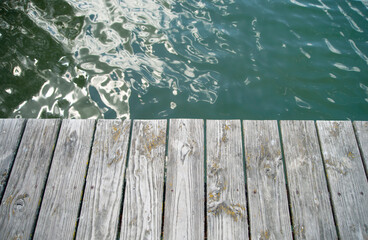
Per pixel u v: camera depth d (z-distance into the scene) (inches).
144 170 88.4
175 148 91.7
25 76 164.4
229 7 211.8
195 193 85.4
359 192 86.0
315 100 163.5
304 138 94.1
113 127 94.6
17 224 80.0
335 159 90.9
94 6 205.6
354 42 191.6
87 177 86.9
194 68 174.9
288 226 81.5
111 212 82.1
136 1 211.0
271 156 91.0
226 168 89.0
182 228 80.7
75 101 156.3
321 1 221.3
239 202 84.3
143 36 188.9
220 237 79.8
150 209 82.8
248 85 168.9
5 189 84.7
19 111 150.4
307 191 86.3
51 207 82.5
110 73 169.2
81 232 79.5
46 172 87.7
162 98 160.4
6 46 177.0
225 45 187.2
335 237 80.1
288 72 175.6
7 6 201.0
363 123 96.0
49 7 202.4
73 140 92.5
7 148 90.4
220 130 95.0
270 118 155.6
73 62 172.9
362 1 219.6
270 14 209.0
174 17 201.9
